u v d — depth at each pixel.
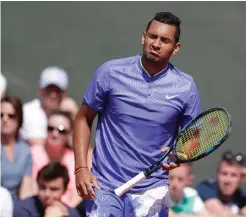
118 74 21.53
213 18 41.41
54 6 41.53
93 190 21.59
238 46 41.28
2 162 29.73
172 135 22.02
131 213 22.17
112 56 41.28
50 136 30.88
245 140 40.22
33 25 41.53
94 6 41.41
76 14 41.50
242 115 40.72
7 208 27.45
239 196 31.03
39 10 41.53
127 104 21.53
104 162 21.86
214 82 41.16
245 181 34.38
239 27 41.41
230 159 30.81
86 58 41.22
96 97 21.67
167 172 22.52
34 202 27.83
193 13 41.41
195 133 21.56
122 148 21.70
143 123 21.55
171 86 21.58
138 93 21.48
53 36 41.41
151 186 22.16
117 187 21.78
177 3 41.38
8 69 40.91
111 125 21.80
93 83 21.70
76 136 21.91
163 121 21.61
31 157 30.44
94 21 41.38
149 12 41.34
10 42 41.12
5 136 30.05
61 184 27.66
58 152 30.89
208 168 38.56
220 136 21.47
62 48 41.25
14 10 41.53
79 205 28.19
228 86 41.09
